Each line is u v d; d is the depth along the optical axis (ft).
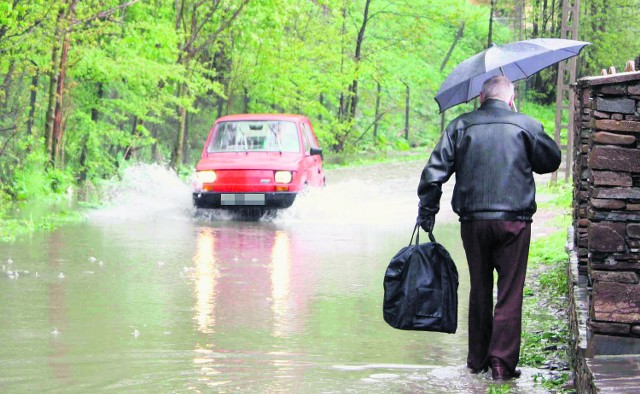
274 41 157.79
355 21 246.88
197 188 97.45
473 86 43.62
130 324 46.47
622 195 30.96
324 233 84.94
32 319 47.34
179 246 75.41
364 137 258.98
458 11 240.73
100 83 135.64
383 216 99.09
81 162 140.97
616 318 30.76
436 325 37.47
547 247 69.67
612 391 25.67
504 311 36.47
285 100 186.60
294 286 57.82
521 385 34.99
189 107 140.97
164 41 132.26
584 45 41.98
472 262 37.42
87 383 35.55
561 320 46.39
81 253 70.38
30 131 127.54
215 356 40.04
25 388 34.86
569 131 121.29
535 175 146.82
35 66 104.94
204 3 151.43
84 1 115.65
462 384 35.47
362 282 59.31
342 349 41.65
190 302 52.47
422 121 287.48
